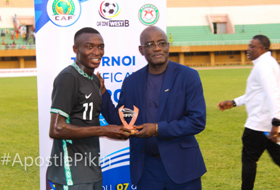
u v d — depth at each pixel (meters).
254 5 43.22
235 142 4.88
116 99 2.76
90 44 1.90
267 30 40.66
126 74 2.75
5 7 38.78
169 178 2.11
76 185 1.90
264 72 2.61
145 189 2.19
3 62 31.95
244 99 3.11
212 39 39.09
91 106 1.94
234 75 20.19
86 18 2.61
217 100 9.73
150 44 2.05
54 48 2.57
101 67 2.70
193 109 2.03
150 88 2.15
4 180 3.37
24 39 35.97
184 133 1.99
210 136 5.29
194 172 2.10
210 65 36.88
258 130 2.71
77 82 1.89
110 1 2.65
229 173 3.51
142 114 2.12
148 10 2.72
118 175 2.84
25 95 11.74
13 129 6.11
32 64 33.06
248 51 2.83
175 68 2.13
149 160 2.18
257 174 3.47
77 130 1.82
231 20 42.06
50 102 2.59
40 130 2.60
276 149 2.72
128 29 2.71
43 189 2.65
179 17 41.69
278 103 2.53
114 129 1.90
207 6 42.97
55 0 2.54
